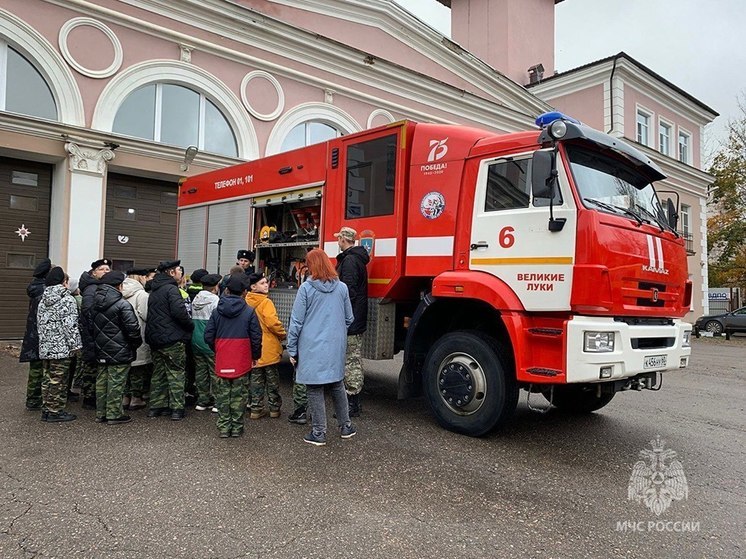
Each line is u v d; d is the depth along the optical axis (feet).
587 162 16.01
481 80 61.41
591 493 12.65
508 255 15.76
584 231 14.34
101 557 9.24
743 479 13.93
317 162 21.70
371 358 18.84
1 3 30.86
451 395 16.93
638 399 24.26
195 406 20.17
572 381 14.14
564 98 78.18
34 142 31.99
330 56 46.16
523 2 82.99
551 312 14.98
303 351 15.34
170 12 37.45
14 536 9.91
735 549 10.12
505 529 10.64
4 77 31.68
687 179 83.76
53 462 13.83
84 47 33.68
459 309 18.07
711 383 30.55
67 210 33.17
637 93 76.69
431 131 18.25
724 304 94.84
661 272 16.21
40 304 17.44
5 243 33.35
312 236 22.06
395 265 18.42
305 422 17.75
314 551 9.58
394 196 18.67
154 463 13.85
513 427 18.34
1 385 22.82
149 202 38.78
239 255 23.80
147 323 17.99
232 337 15.89
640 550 9.96
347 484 12.68
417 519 10.94
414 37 54.60
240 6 40.16
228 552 9.49
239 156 41.14
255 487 12.39
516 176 16.03
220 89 39.78
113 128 35.86
